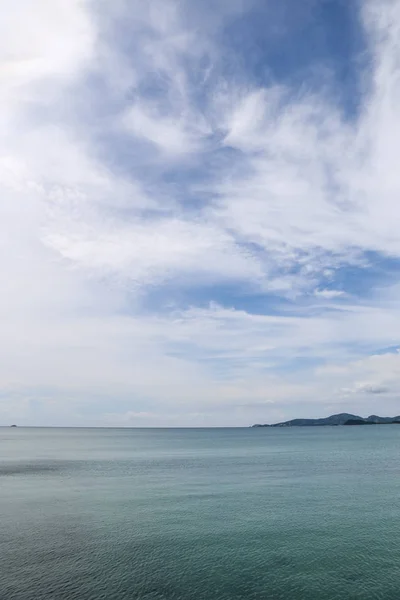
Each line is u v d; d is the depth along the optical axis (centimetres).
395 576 2442
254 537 3139
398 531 3294
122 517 3703
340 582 2358
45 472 6838
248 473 6656
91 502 4319
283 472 6750
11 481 5775
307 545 2962
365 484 5447
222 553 2800
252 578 2405
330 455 9862
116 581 2347
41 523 3497
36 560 2647
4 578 2366
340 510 3975
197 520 3609
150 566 2569
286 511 3934
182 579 2381
